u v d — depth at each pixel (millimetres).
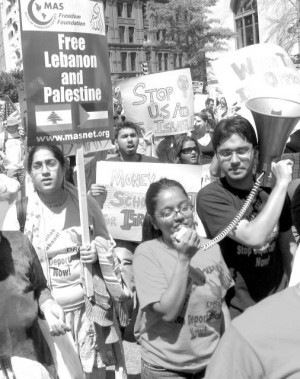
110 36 78688
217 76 5992
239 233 3053
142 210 5547
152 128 7906
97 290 3834
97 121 4102
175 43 38938
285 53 5988
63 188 4043
